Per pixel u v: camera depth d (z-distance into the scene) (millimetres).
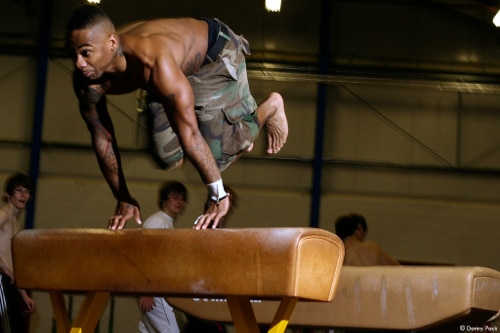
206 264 2695
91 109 3164
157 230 2812
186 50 3074
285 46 11203
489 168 11133
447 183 11156
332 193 11117
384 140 11219
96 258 2926
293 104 11188
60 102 11070
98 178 11031
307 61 11172
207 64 3301
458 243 10992
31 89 11016
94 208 10938
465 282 3250
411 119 11242
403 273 3400
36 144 10898
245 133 3537
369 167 11172
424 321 3332
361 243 5543
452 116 11234
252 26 11211
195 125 2848
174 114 2844
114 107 11055
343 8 11320
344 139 11211
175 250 2750
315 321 3568
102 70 2896
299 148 11148
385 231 11016
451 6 11289
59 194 10930
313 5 11289
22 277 3129
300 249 2561
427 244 11000
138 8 11133
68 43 2865
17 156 10930
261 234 2604
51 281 3049
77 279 2982
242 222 10977
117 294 3143
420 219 11039
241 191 11047
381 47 11273
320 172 11102
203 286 2705
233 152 3539
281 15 11250
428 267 3396
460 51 11258
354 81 11070
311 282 2623
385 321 3418
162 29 3035
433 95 11289
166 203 5477
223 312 3922
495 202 11094
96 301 3152
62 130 11055
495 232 10992
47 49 11039
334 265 2693
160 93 2848
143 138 11023
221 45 3303
